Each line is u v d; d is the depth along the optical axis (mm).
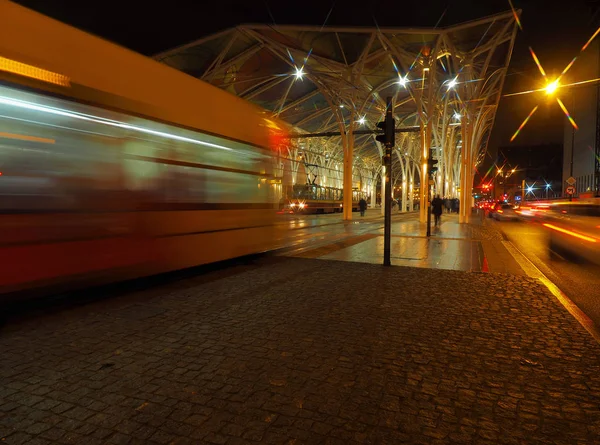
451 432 2855
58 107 5266
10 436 2734
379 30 26609
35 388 3439
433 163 17828
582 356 4246
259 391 3428
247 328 5074
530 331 5023
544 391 3482
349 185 34562
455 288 7395
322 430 2861
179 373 3762
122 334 4824
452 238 17203
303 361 4070
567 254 13359
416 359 4145
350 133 35375
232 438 2752
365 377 3719
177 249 7371
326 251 12727
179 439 2732
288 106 43062
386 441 2736
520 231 22594
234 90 38312
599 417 3074
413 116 49812
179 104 7422
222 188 8695
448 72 32562
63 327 5070
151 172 6801
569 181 39969
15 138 4805
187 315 5609
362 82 35625
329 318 5508
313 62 32094
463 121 31422
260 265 9945
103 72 5891
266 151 10469
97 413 3049
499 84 36250
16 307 5902
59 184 5324
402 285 7621
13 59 4730
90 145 5727
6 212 4738
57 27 5305
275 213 10930
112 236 6074
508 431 2875
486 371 3873
